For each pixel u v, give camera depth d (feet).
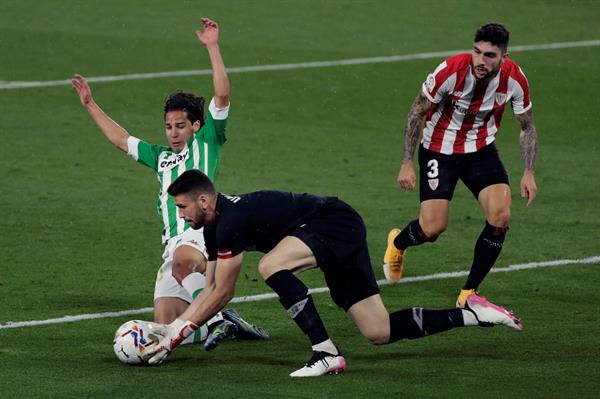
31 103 173.37
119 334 76.84
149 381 72.79
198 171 73.97
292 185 136.67
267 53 204.23
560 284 101.24
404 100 180.14
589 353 80.38
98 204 127.54
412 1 241.35
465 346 82.74
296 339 85.25
